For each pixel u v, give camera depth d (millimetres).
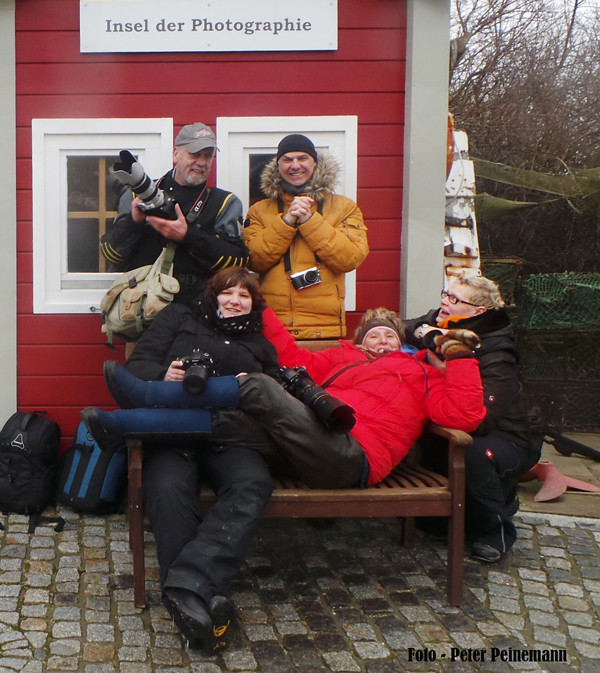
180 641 2705
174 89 4277
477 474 3396
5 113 4234
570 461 5262
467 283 3557
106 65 4258
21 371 4340
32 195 4273
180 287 3629
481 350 3506
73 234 4336
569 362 6188
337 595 3104
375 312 3594
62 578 3160
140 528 2889
